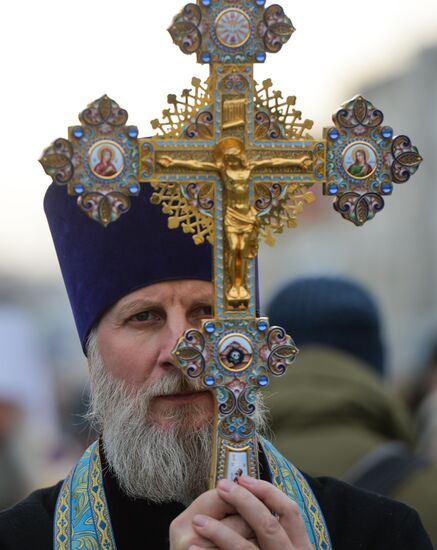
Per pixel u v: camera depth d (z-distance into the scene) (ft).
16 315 49.34
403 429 26.32
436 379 41.78
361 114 17.30
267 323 16.76
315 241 104.47
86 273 18.97
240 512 16.06
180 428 17.94
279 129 17.19
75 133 16.44
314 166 17.22
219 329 16.67
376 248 112.27
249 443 16.69
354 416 25.61
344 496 19.75
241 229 16.70
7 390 48.01
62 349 85.61
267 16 16.92
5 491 39.86
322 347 26.81
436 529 23.22
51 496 19.24
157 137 16.78
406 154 17.40
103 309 18.58
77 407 52.19
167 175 16.78
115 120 16.53
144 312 18.39
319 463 24.44
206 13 16.84
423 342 43.52
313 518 19.10
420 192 114.83
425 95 116.26
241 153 16.81
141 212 18.47
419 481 23.82
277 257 101.76
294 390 25.95
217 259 16.80
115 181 16.60
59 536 18.51
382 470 24.06
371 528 19.38
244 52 16.92
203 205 16.87
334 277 27.58
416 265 113.39
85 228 18.99
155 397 18.01
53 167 16.39
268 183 17.11
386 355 29.14
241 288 16.74
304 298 27.20
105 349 18.60
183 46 16.80
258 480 16.39
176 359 16.57
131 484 18.33
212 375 16.65
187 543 16.06
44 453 50.11
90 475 18.94
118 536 18.48
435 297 113.50
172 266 18.30
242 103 16.94
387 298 113.60
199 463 18.02
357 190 17.35
